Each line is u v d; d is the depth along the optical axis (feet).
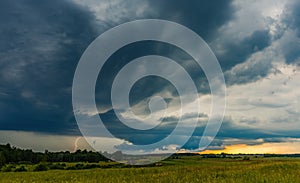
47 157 268.41
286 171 110.01
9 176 144.36
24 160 271.90
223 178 104.47
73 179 119.96
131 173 134.31
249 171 116.67
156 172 133.69
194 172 123.54
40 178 132.46
